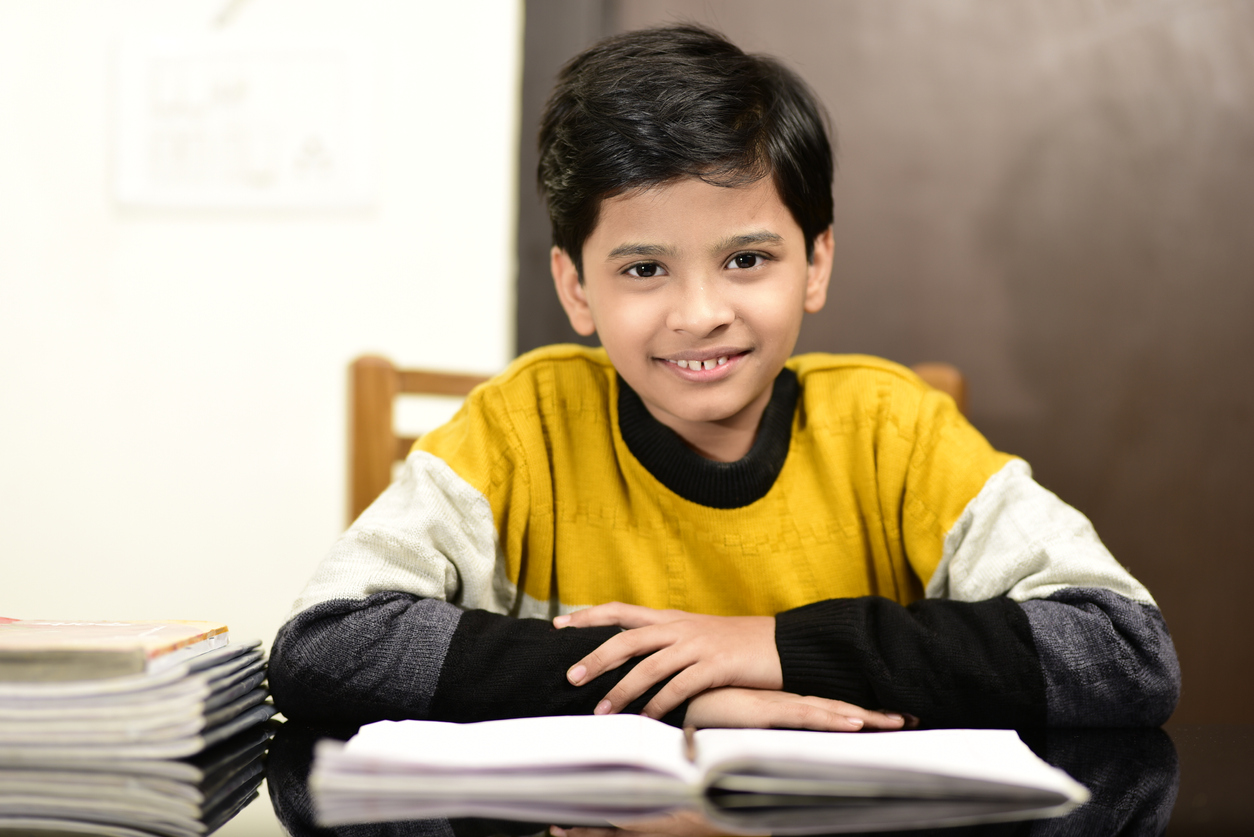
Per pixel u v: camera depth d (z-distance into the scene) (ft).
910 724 2.06
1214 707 5.74
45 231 6.06
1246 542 5.71
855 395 2.97
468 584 2.65
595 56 2.68
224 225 5.99
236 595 6.07
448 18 5.84
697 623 2.21
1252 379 5.68
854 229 5.77
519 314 5.80
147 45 5.95
